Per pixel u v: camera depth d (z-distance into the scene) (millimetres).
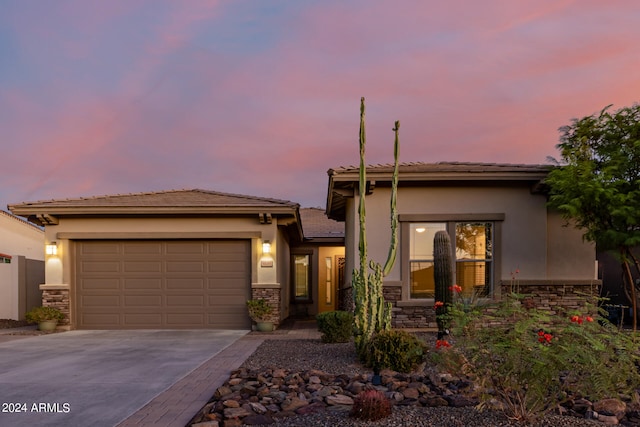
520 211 11906
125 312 13133
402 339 6727
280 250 14461
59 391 6051
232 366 7578
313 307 18578
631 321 12711
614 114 10500
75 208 12641
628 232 9875
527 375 4113
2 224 20250
